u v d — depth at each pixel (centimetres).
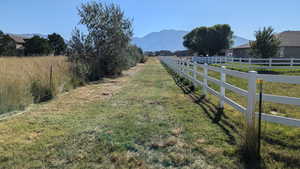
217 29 4791
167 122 450
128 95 745
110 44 1287
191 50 5719
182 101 648
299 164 278
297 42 2467
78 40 1234
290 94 698
